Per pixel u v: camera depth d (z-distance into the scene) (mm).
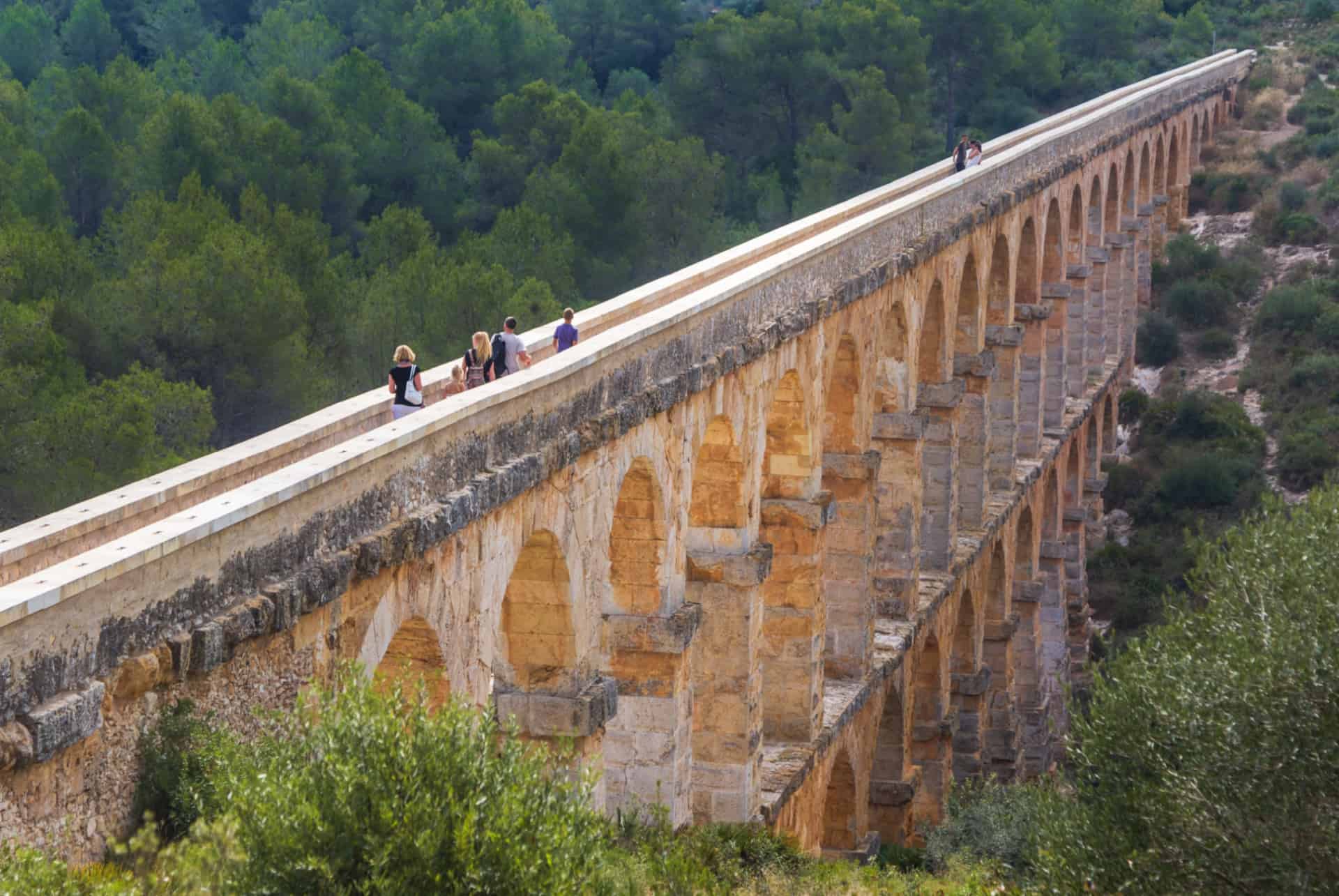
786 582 135375
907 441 163125
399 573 70125
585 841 58406
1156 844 89812
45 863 46469
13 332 195250
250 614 58031
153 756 53906
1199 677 93125
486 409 78438
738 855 109312
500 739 91250
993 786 156875
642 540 106250
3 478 180750
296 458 78062
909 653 164000
